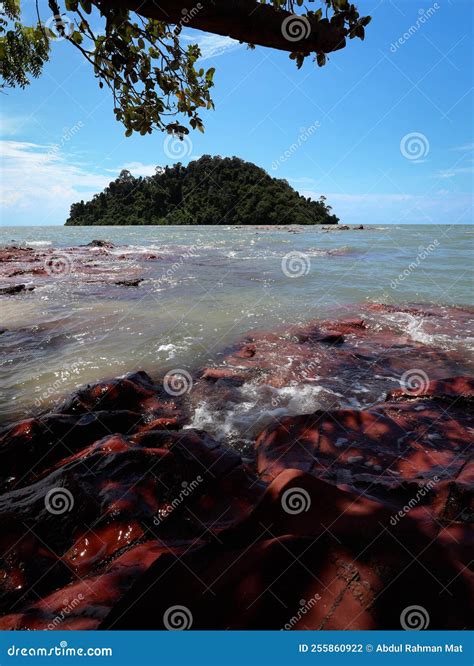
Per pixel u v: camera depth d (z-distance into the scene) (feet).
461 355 26.12
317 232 200.34
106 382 19.07
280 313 36.73
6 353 26.21
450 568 6.14
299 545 6.59
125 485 11.22
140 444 13.58
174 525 10.38
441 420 16.65
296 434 15.29
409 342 28.71
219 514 10.91
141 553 8.92
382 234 176.76
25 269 63.16
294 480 7.97
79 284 51.42
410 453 14.10
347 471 13.08
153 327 32.17
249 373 23.08
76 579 8.83
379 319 34.53
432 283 50.90
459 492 10.34
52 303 40.32
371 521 7.05
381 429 15.58
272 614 5.88
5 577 8.75
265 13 9.77
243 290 47.80
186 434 14.10
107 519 10.19
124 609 6.24
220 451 13.38
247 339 29.30
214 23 9.73
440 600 5.77
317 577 6.19
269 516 7.58
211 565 6.67
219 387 20.88
